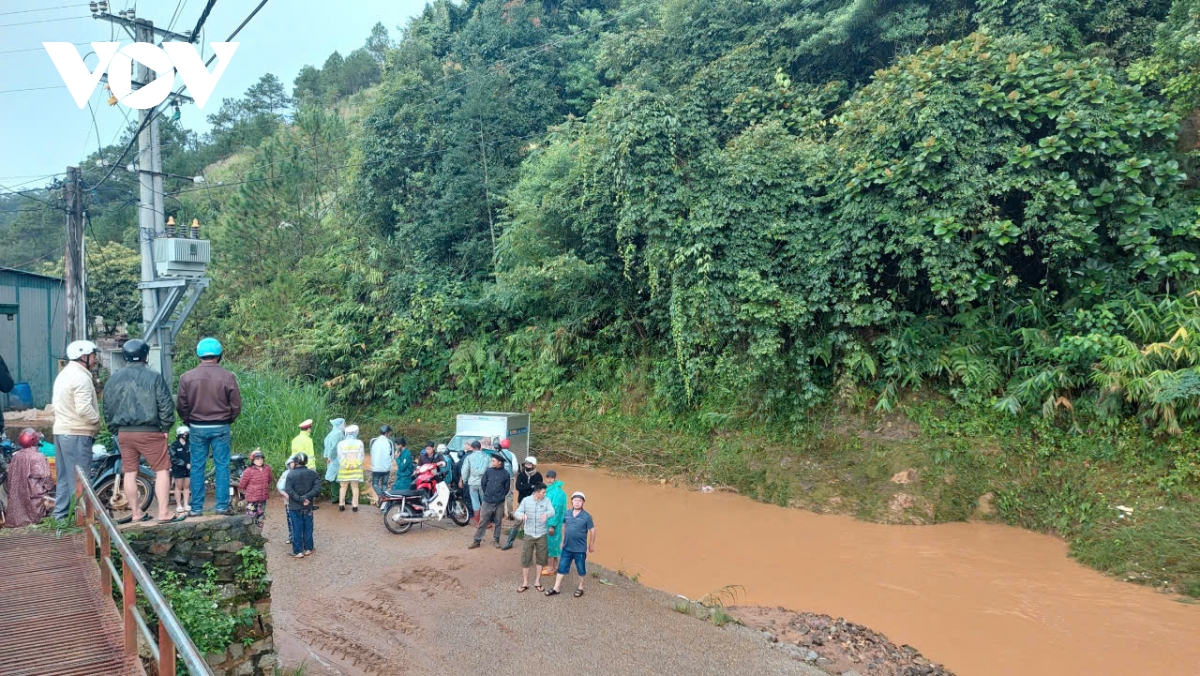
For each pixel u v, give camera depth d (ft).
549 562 38.37
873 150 49.62
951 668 28.25
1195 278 43.52
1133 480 41.39
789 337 55.06
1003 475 46.03
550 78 92.07
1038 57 46.62
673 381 63.36
